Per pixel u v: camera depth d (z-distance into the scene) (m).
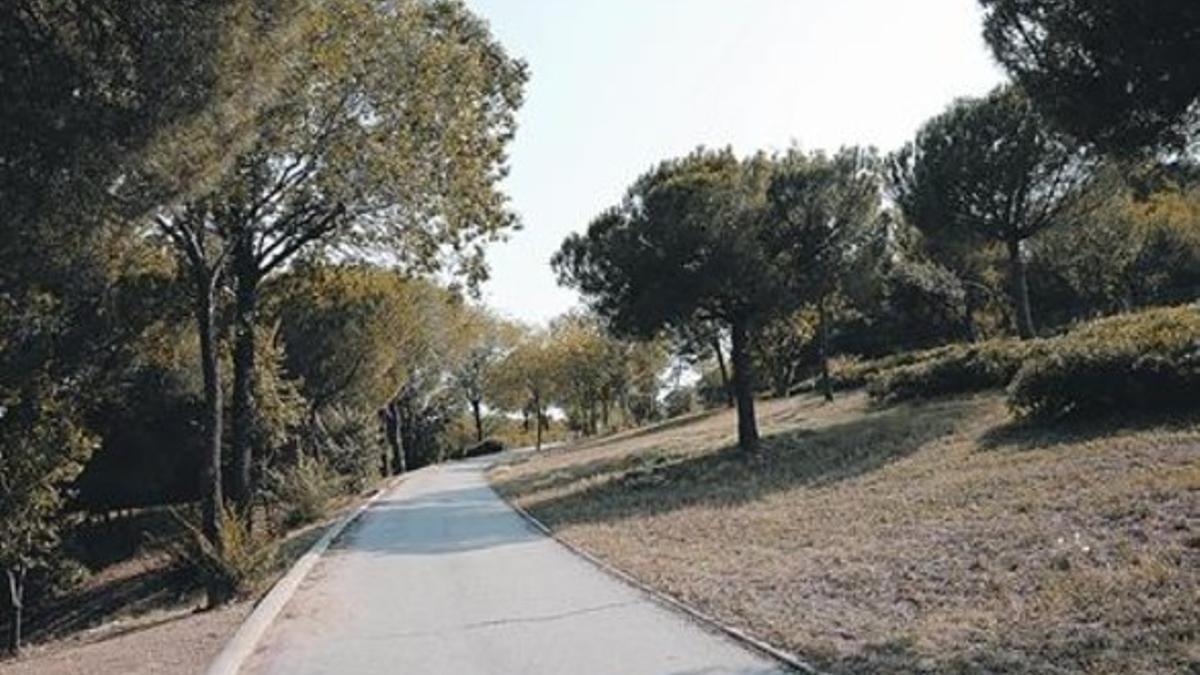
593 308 30.12
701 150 30.64
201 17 9.52
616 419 84.31
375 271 27.81
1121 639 7.50
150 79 9.40
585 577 14.05
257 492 34.03
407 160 21.34
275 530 26.12
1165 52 8.70
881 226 30.62
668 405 84.00
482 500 31.80
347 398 46.78
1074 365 18.67
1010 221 34.75
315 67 18.14
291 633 11.45
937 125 35.41
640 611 11.16
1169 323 19.20
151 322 25.91
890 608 9.75
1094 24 9.09
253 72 10.20
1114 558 9.72
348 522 27.11
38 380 21.89
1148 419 17.14
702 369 79.00
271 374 34.12
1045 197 34.44
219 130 10.24
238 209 19.66
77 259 10.41
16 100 8.96
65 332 23.72
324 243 23.81
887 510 15.55
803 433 29.75
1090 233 44.47
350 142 20.45
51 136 9.07
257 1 10.23
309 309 41.34
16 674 12.05
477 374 87.75
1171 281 50.56
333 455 45.78
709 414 54.69
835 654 8.39
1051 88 9.88
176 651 11.20
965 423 23.00
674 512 20.77
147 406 37.22
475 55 22.98
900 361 40.31
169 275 25.27
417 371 64.19
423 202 22.70
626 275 28.56
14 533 21.42
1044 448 17.20
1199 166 10.41
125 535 38.72
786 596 10.97
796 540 14.67
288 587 14.63
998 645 7.91
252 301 22.58
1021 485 14.51
